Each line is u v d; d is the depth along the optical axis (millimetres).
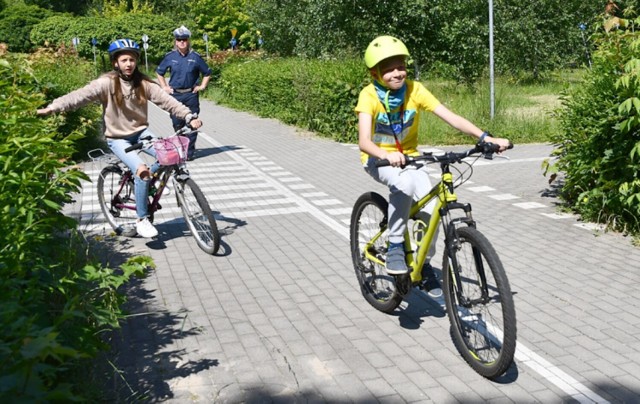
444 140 14148
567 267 6281
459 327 4414
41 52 16391
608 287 5750
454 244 4336
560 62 29125
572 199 8539
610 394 4027
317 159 12469
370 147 4508
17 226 3852
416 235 4887
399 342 4781
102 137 14125
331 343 4773
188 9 54781
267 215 8438
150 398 4016
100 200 7789
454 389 4117
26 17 54500
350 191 9742
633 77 6969
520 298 5543
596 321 5055
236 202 9156
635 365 4371
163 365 4434
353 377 4281
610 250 6773
